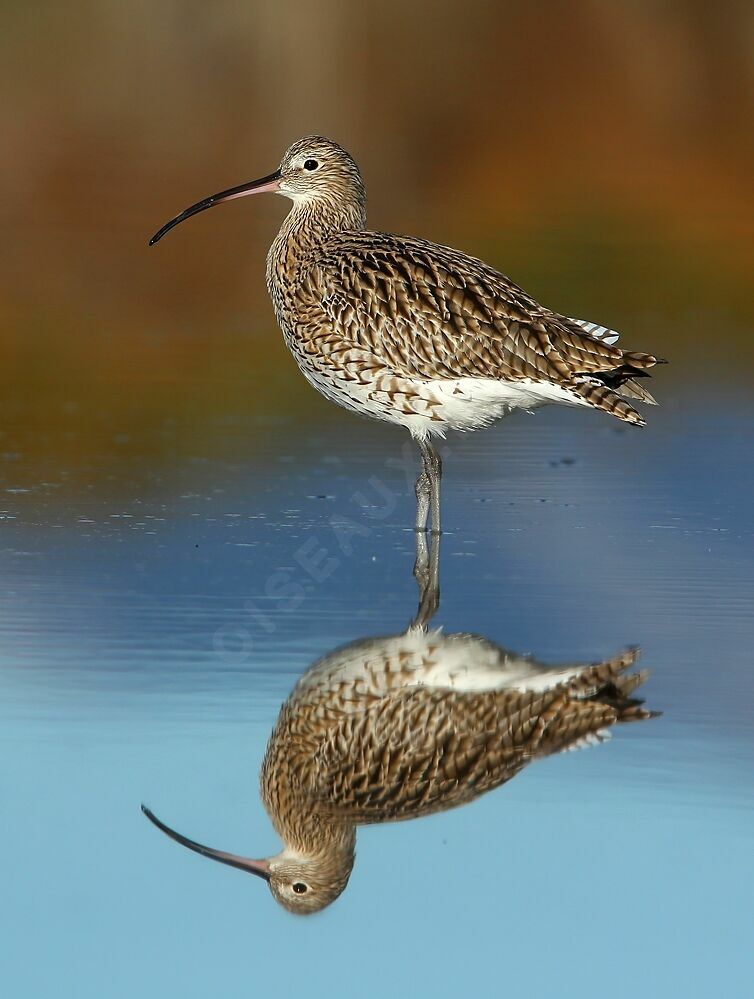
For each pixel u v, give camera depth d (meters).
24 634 10.59
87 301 21.61
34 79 30.81
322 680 9.86
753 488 14.66
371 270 13.24
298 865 8.29
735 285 23.28
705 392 18.22
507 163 28.67
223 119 30.20
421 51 32.19
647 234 25.11
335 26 32.06
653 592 11.61
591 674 9.98
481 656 10.28
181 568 12.08
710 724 9.31
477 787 8.73
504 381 12.80
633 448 16.11
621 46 32.34
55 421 16.62
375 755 9.06
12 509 13.55
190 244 24.53
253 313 21.45
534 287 22.77
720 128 30.41
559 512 13.87
